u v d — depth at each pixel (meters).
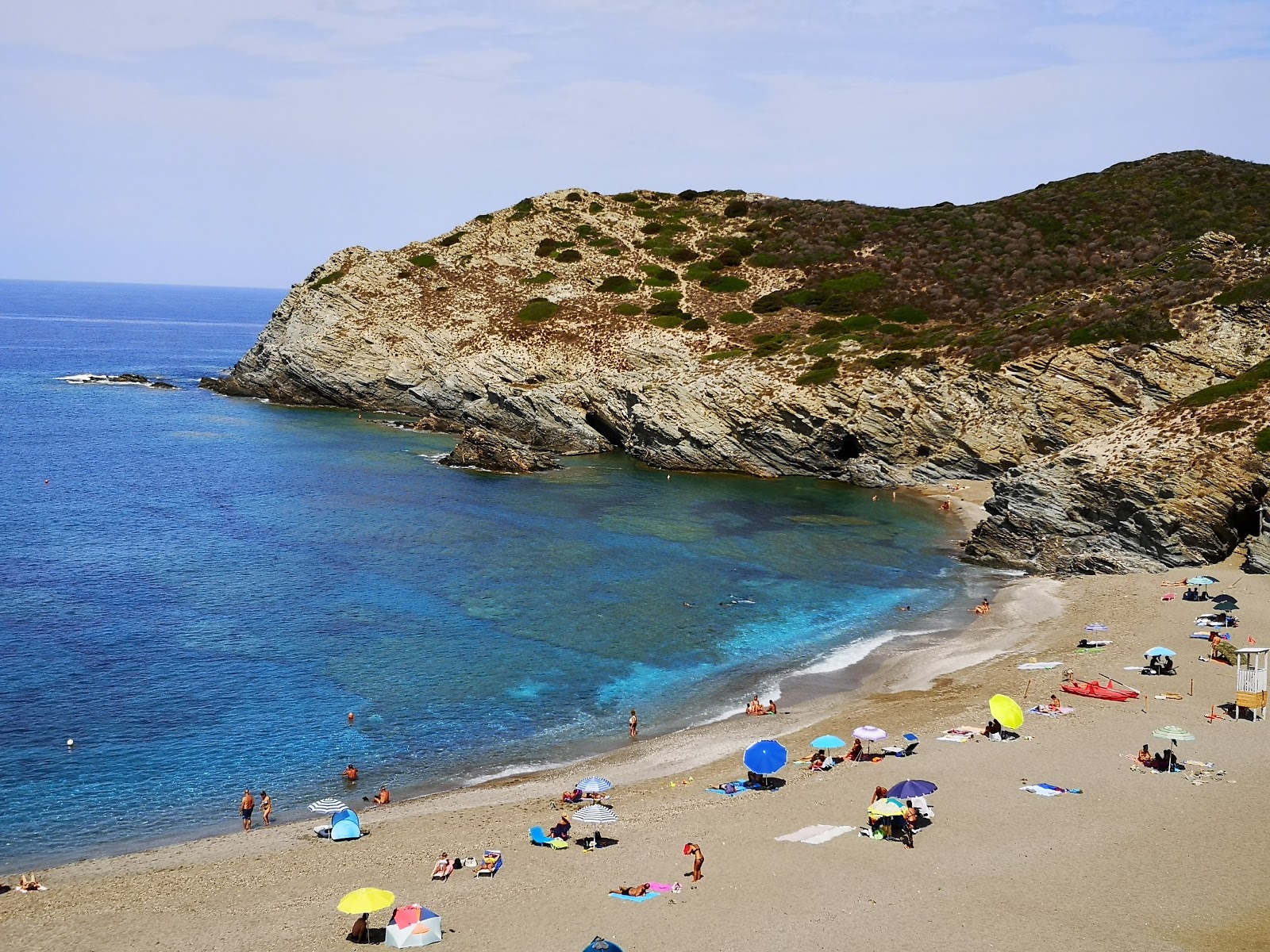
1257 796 34.19
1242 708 41.53
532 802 36.34
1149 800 33.94
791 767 38.25
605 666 50.59
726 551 72.88
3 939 26.80
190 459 101.94
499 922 27.25
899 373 101.50
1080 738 39.66
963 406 97.44
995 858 30.17
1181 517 64.75
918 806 33.03
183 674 48.09
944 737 40.25
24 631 53.00
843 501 92.12
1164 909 27.19
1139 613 56.72
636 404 110.75
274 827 34.72
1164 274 103.56
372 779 38.88
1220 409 71.62
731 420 105.44
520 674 49.25
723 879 29.38
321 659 50.44
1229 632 52.09
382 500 86.31
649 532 77.81
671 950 25.55
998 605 61.69
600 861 30.92
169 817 35.50
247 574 64.12
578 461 110.44
